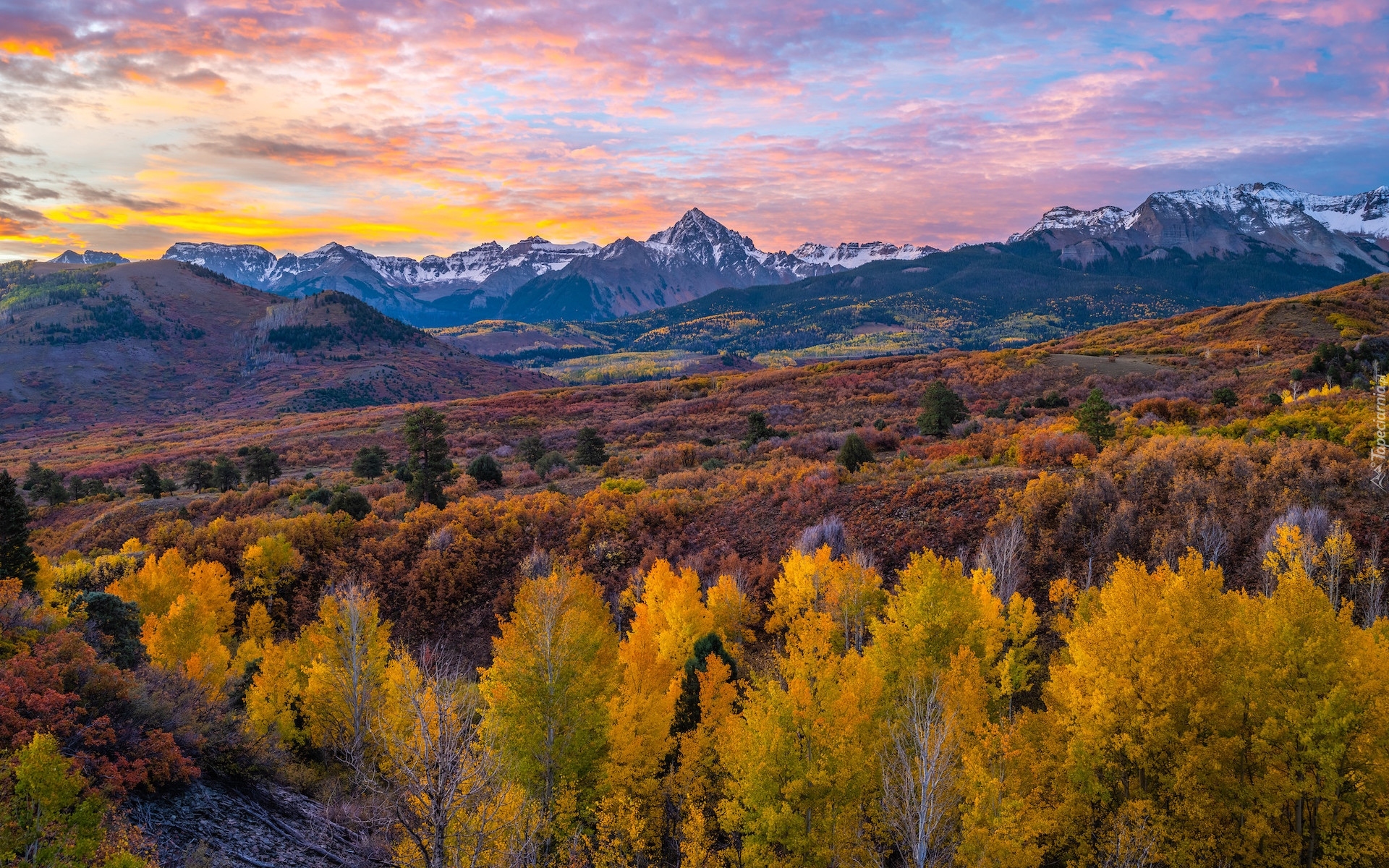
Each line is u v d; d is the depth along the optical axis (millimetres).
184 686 21953
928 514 45250
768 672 29516
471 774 14641
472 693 23922
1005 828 19281
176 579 37438
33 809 13641
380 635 29156
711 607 36875
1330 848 20062
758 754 21969
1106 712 22109
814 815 22297
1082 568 38219
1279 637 21391
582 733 24000
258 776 20984
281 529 52312
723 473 65000
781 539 47094
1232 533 36344
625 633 41156
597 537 50438
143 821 16422
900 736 22656
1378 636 24922
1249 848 21000
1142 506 39938
